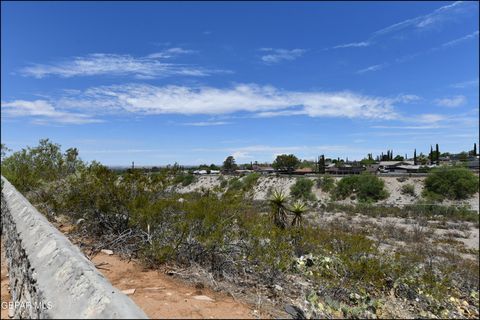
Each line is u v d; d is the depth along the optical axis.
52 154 15.20
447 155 100.88
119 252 6.00
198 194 7.24
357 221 24.20
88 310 2.72
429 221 25.58
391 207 31.94
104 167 7.50
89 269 3.44
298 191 43.00
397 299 5.98
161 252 5.18
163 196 7.47
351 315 4.69
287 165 71.81
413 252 11.78
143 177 7.39
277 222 8.28
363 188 41.19
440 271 8.84
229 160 78.75
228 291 4.39
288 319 3.81
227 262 5.43
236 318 3.50
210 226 5.93
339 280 5.74
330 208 31.70
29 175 13.16
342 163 92.75
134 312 2.58
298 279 5.56
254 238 5.88
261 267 5.16
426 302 6.23
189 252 5.60
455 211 28.86
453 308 6.55
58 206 7.92
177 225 5.84
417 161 89.44
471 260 13.02
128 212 6.87
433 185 39.56
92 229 7.20
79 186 7.51
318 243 7.08
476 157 88.88
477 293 8.09
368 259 6.72
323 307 4.57
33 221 5.92
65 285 3.27
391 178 44.34
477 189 37.94
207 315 3.48
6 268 7.72
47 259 4.04
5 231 9.76
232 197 6.87
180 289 4.31
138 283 4.50
